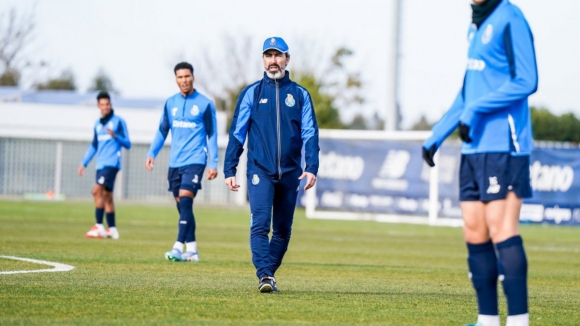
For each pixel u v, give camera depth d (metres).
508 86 19.80
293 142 29.16
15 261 37.12
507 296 20.03
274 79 29.36
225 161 29.72
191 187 42.16
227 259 43.84
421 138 104.94
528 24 20.20
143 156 150.25
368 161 108.88
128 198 149.75
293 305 25.59
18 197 141.62
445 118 21.14
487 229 20.61
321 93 194.38
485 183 20.09
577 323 23.78
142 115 151.88
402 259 49.78
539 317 24.91
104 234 58.12
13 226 65.75
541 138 169.62
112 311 23.11
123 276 32.59
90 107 153.00
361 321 22.88
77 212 94.81
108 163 57.59
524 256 19.97
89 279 30.94
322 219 108.12
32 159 148.38
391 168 107.00
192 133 42.66
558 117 172.00
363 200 109.06
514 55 19.92
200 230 74.19
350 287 31.95
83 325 20.70
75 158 149.75
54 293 26.39
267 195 29.02
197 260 42.06
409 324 22.66
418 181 104.88
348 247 59.94
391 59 112.31
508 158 19.98
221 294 27.78
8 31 168.12
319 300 27.12
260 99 29.38
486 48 20.36
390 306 26.27
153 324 21.20
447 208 102.38
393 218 106.56
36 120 151.50
